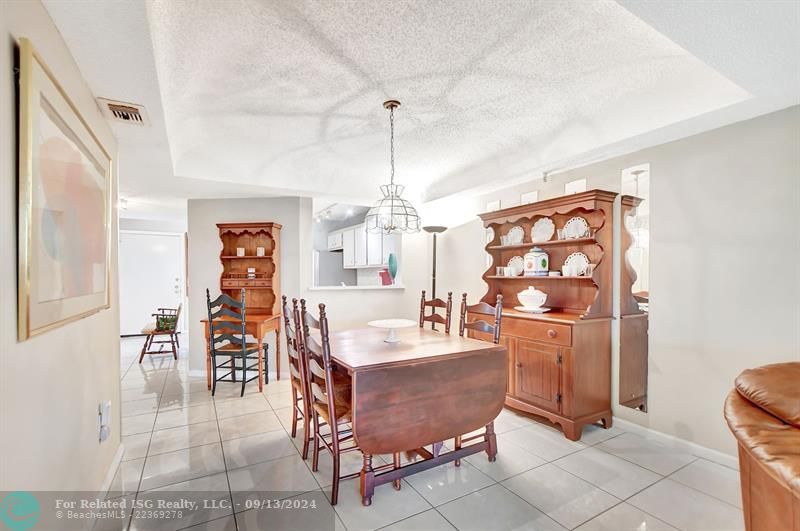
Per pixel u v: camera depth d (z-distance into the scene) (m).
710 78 2.05
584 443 2.57
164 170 3.12
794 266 2.00
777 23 1.32
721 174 2.28
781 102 1.96
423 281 4.93
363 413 1.83
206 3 1.49
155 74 1.67
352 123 2.78
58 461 1.31
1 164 0.94
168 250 6.84
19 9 1.05
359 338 2.61
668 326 2.53
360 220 6.78
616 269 2.84
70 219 1.35
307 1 1.50
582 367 2.68
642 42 1.81
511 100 2.41
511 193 3.72
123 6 1.24
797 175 2.00
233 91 2.27
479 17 1.61
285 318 2.70
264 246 4.33
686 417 2.44
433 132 2.96
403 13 1.58
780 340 2.05
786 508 1.18
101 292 1.78
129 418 2.98
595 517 1.79
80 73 1.64
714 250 2.31
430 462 2.09
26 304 1.02
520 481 2.10
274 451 2.45
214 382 3.57
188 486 2.04
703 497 1.94
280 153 3.46
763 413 1.34
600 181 2.94
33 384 1.11
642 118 2.35
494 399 2.24
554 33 1.73
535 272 3.22
